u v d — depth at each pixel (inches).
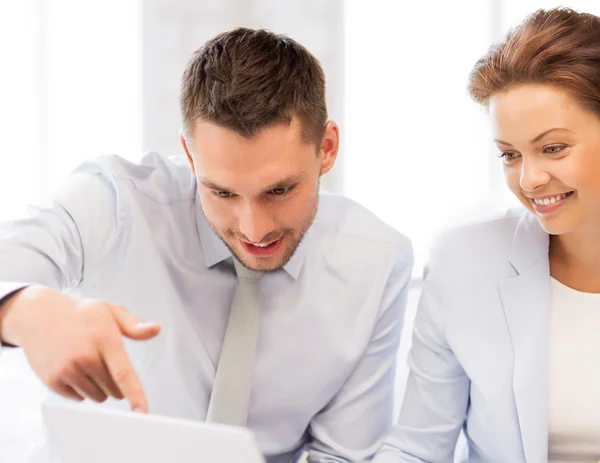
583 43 44.6
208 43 49.6
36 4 131.9
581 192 45.7
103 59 135.9
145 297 56.9
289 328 57.3
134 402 34.2
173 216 57.2
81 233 54.3
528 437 51.1
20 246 50.9
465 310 54.1
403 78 145.6
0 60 131.1
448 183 146.5
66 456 31.8
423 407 56.0
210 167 47.3
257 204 48.2
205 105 46.5
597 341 51.8
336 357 57.6
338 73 144.3
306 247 57.9
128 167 57.7
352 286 58.0
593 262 51.8
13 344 38.2
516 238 54.1
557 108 44.2
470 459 57.4
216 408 54.1
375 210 145.9
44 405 31.0
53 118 134.0
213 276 56.8
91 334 35.0
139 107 137.7
